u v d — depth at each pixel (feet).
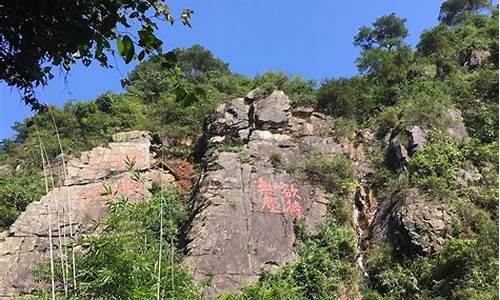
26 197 70.59
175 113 85.25
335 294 52.11
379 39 116.57
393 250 56.54
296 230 61.21
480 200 58.85
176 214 62.08
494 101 77.25
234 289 54.49
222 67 114.21
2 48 11.35
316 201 65.16
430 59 90.84
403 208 58.44
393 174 67.62
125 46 11.80
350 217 63.10
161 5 12.57
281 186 65.82
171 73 13.30
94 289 21.38
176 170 74.79
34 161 79.20
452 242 51.31
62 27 11.23
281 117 74.84
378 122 77.71
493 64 87.71
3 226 67.56
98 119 85.51
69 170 69.72
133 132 77.71
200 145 78.02
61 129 82.53
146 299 20.24
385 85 86.94
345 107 80.43
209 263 56.39
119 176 69.92
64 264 19.66
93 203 65.36
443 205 57.52
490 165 64.08
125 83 13.93
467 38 97.04
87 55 12.48
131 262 21.31
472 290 46.21
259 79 95.40
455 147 66.69
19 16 11.02
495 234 51.21
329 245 57.82
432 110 73.15
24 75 11.81
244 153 69.31
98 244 21.85
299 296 47.75
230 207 62.03
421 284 51.47
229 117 76.43
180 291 25.61
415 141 68.33
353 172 69.56
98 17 11.68
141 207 23.68
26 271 58.39
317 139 74.69
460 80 82.74
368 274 56.03
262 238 59.72
